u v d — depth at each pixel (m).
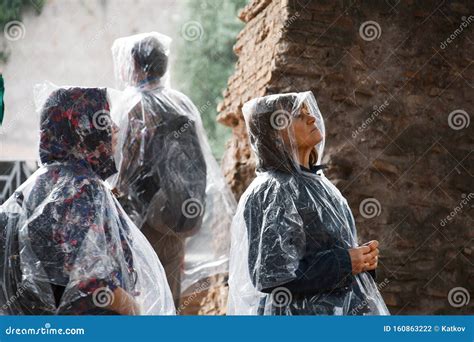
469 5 6.83
